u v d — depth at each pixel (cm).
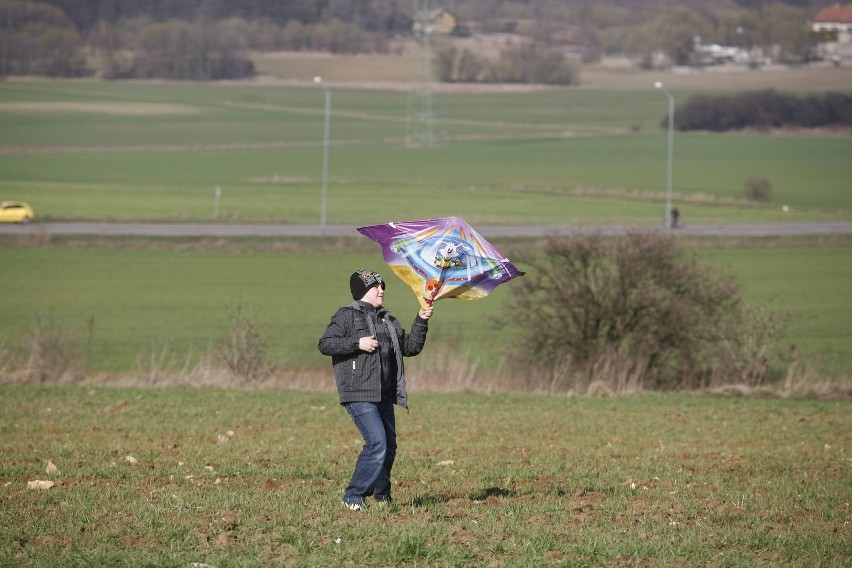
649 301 10138
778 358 10150
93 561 2878
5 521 3341
